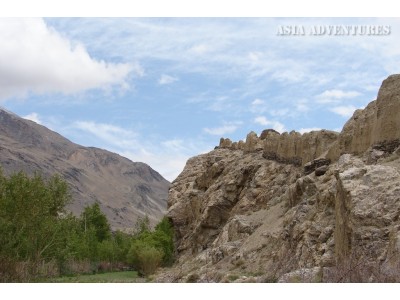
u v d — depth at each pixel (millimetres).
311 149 45562
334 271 16844
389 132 30547
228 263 37469
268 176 52094
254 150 62000
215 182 63250
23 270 36438
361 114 36312
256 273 30672
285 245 31812
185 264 50656
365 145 33469
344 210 23422
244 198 51938
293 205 39219
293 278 18312
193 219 66250
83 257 64750
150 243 64500
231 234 45594
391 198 21531
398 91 30812
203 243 57719
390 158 28859
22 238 37875
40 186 39406
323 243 26719
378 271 16016
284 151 52406
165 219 70688
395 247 18500
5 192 37781
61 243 44500
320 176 36156
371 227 21031
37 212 38094
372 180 22781
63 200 49750
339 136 37531
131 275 60188
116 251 72750
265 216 44750
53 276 44375
